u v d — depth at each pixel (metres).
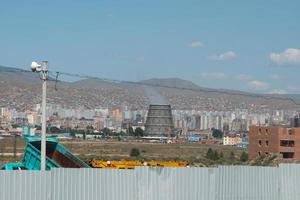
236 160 124.00
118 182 21.81
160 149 180.62
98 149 164.50
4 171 19.06
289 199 27.31
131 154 129.75
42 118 23.27
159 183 22.81
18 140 155.50
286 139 137.00
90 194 21.08
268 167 26.53
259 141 140.75
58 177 20.30
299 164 27.86
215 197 24.47
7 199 19.05
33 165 30.00
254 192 25.88
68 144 179.62
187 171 23.62
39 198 19.77
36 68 23.05
